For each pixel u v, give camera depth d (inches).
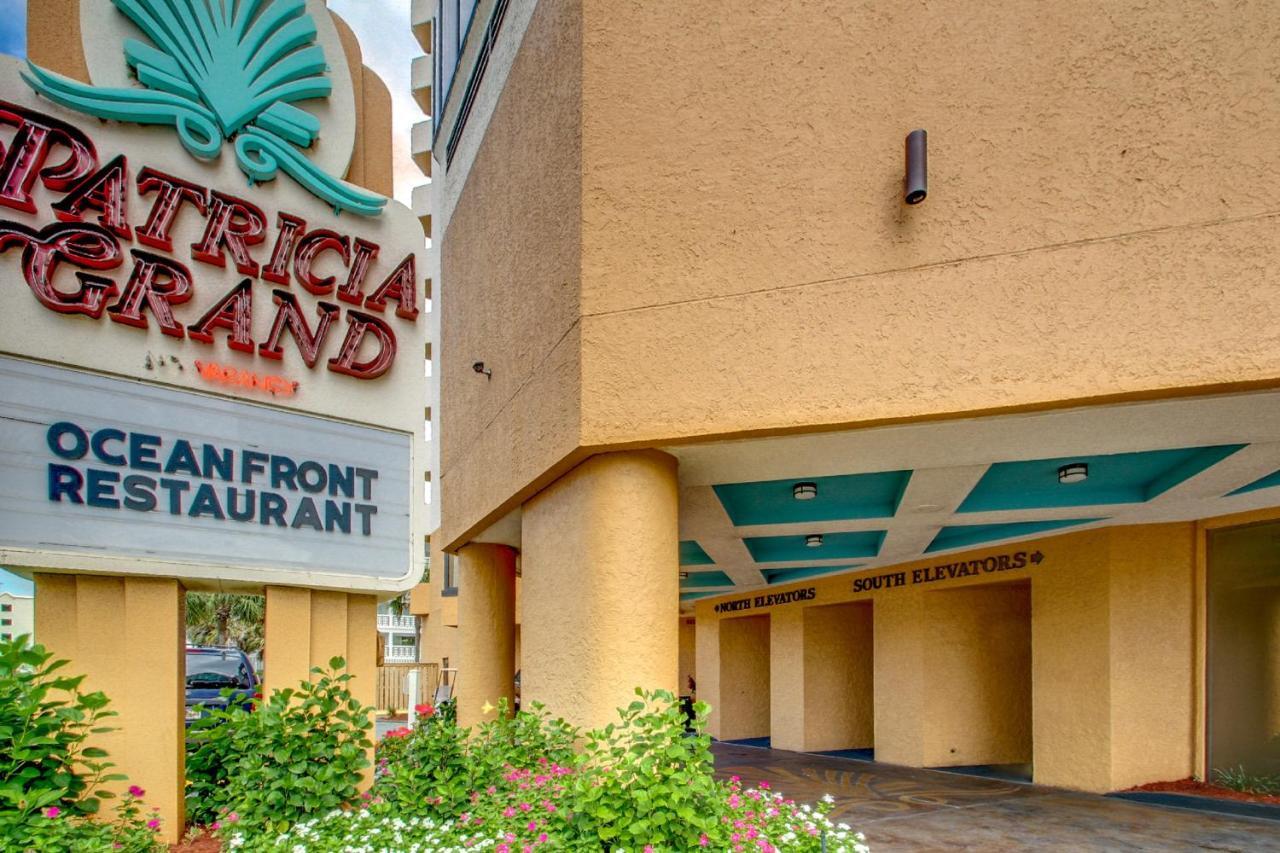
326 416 224.1
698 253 238.5
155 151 201.5
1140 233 199.9
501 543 438.3
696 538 413.7
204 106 210.2
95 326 188.5
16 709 159.3
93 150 191.5
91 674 185.6
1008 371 206.7
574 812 186.2
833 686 607.8
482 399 378.9
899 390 215.8
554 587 280.7
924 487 304.2
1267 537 349.7
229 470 205.2
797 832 204.1
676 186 242.4
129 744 187.2
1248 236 192.1
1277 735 341.7
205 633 1210.6
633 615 243.1
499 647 432.5
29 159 182.5
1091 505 340.5
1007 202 210.8
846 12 230.8
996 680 501.7
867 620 624.7
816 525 379.6
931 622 499.5
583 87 253.4
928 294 215.5
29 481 176.7
